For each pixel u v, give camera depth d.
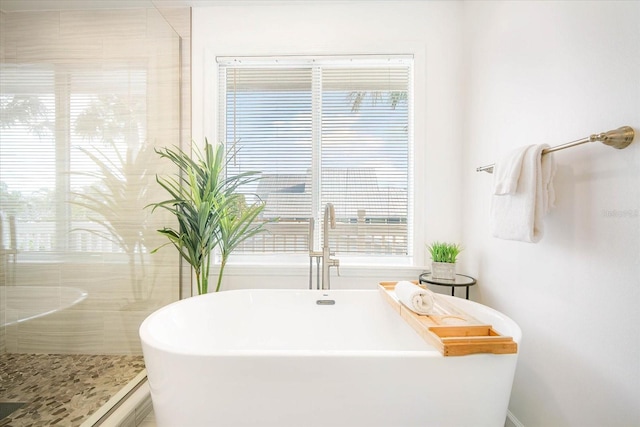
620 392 0.86
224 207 1.77
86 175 1.82
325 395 0.98
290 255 2.06
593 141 0.86
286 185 2.05
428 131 1.94
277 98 2.06
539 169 1.06
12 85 1.69
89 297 1.83
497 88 1.52
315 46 1.96
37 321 1.73
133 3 1.90
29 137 1.72
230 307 1.66
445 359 0.98
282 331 1.68
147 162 1.95
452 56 1.93
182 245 1.79
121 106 1.89
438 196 1.94
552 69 1.14
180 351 1.00
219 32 1.99
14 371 1.65
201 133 2.00
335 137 2.05
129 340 1.88
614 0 0.88
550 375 1.13
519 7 1.34
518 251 1.34
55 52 1.77
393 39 1.93
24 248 1.71
